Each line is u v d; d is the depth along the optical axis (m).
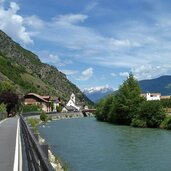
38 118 125.31
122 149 47.56
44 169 5.97
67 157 40.31
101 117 139.12
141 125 96.56
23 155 17.83
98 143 55.12
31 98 190.25
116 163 36.38
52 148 48.44
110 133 75.44
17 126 46.50
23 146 21.50
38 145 8.94
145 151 45.41
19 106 126.25
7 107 110.69
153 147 49.44
